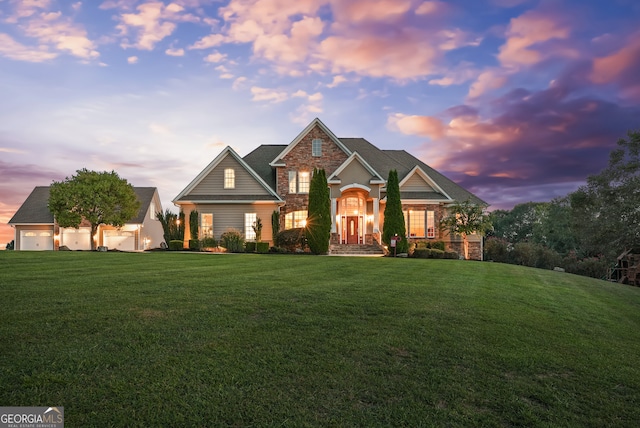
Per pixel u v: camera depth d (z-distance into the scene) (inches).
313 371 183.5
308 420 140.7
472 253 1159.0
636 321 385.4
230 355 196.1
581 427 149.6
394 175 1040.2
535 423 148.8
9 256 645.3
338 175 1099.3
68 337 210.4
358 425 139.3
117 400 146.3
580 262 1478.8
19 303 280.4
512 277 606.9
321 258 766.5
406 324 270.8
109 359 182.5
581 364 219.1
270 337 226.7
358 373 184.1
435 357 211.6
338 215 1150.3
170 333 224.8
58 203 1206.3
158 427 130.6
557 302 421.7
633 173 1194.6
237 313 275.3
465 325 279.3
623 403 173.6
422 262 756.0
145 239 1567.4
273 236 1066.7
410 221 1147.9
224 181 1114.1
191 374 171.8
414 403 158.2
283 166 1141.1
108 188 1252.5
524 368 205.0
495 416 152.6
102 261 598.5
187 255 768.9
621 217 1218.6
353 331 248.5
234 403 149.3
